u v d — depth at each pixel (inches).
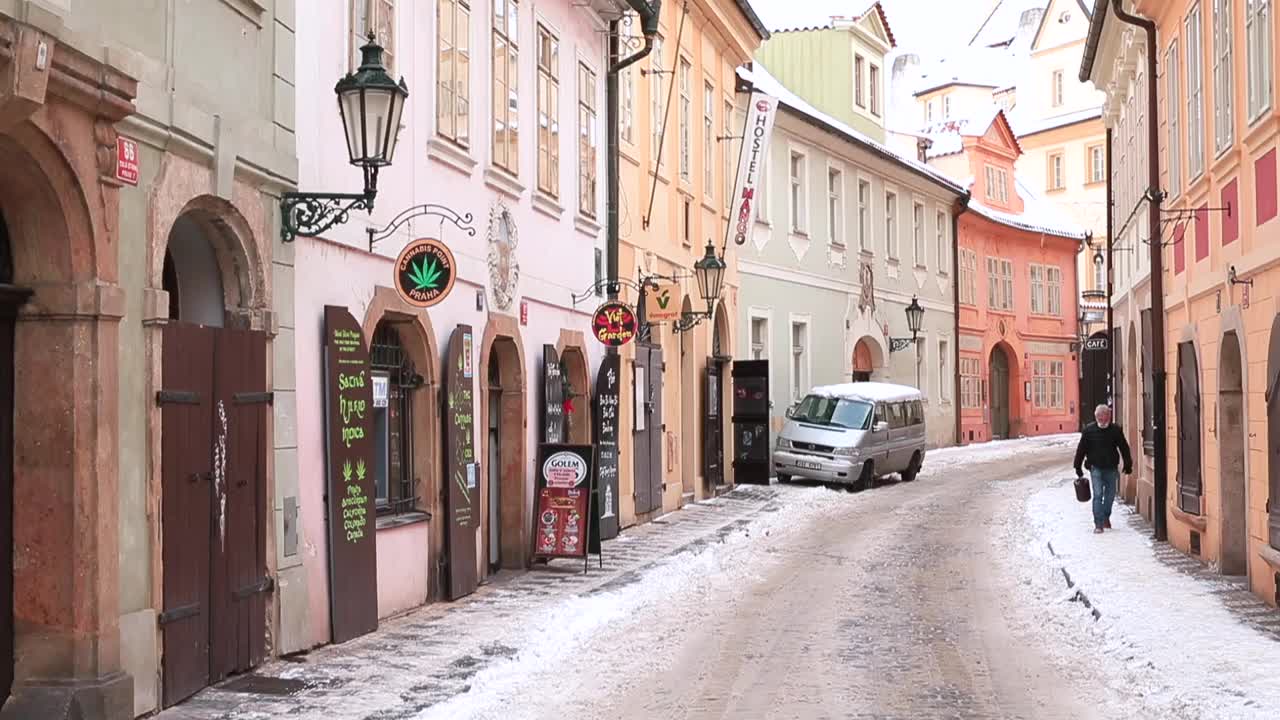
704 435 1042.1
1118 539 751.1
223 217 373.7
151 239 331.6
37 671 304.0
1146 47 808.3
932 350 1701.5
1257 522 530.3
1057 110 2394.2
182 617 344.2
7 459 305.3
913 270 1638.8
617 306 713.6
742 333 1154.7
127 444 323.0
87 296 304.3
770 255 1219.9
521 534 639.1
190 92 351.3
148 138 330.6
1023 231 1987.0
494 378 639.1
